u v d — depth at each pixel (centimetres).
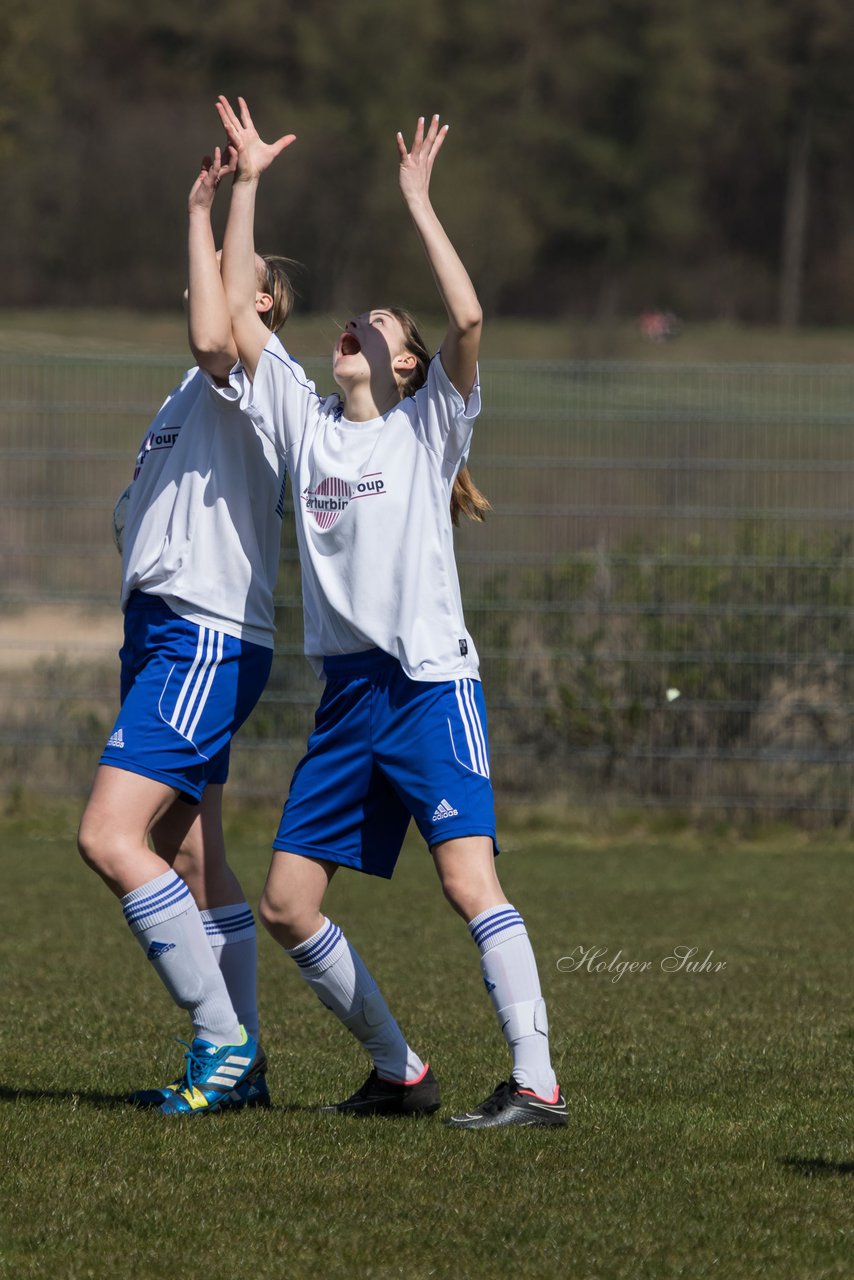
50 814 4150
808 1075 1792
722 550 4131
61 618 4531
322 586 1548
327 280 18538
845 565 4081
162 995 2291
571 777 4162
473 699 1551
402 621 1515
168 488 1630
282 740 4156
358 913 3098
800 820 4103
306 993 2383
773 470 4184
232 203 1642
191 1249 1195
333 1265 1166
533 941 2772
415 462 1548
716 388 4659
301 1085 1756
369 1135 1506
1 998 2248
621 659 4109
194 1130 1515
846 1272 1159
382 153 19288
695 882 3472
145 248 17325
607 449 4359
